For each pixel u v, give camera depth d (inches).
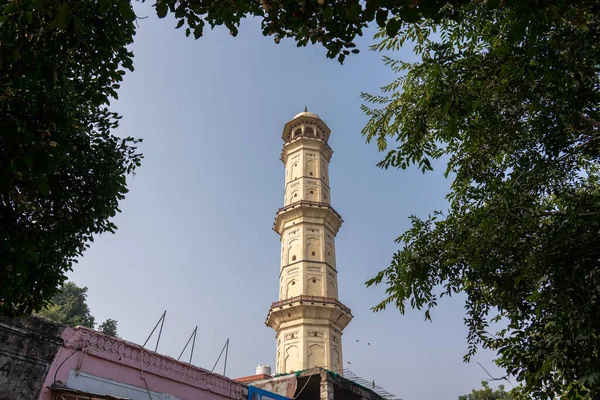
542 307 374.9
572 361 346.9
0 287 337.7
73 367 573.6
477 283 486.9
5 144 303.0
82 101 398.0
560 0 208.1
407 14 215.9
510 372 397.1
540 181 417.1
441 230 482.6
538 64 382.0
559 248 378.6
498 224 419.5
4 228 357.4
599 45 361.1
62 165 393.1
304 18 285.1
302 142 1872.5
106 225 433.1
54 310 1897.1
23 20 307.0
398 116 496.7
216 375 747.4
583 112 421.7
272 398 827.4
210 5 285.9
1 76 312.0
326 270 1571.1
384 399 1011.9
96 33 366.6
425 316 483.2
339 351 1456.7
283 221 1702.8
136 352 649.0
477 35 413.4
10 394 510.3
